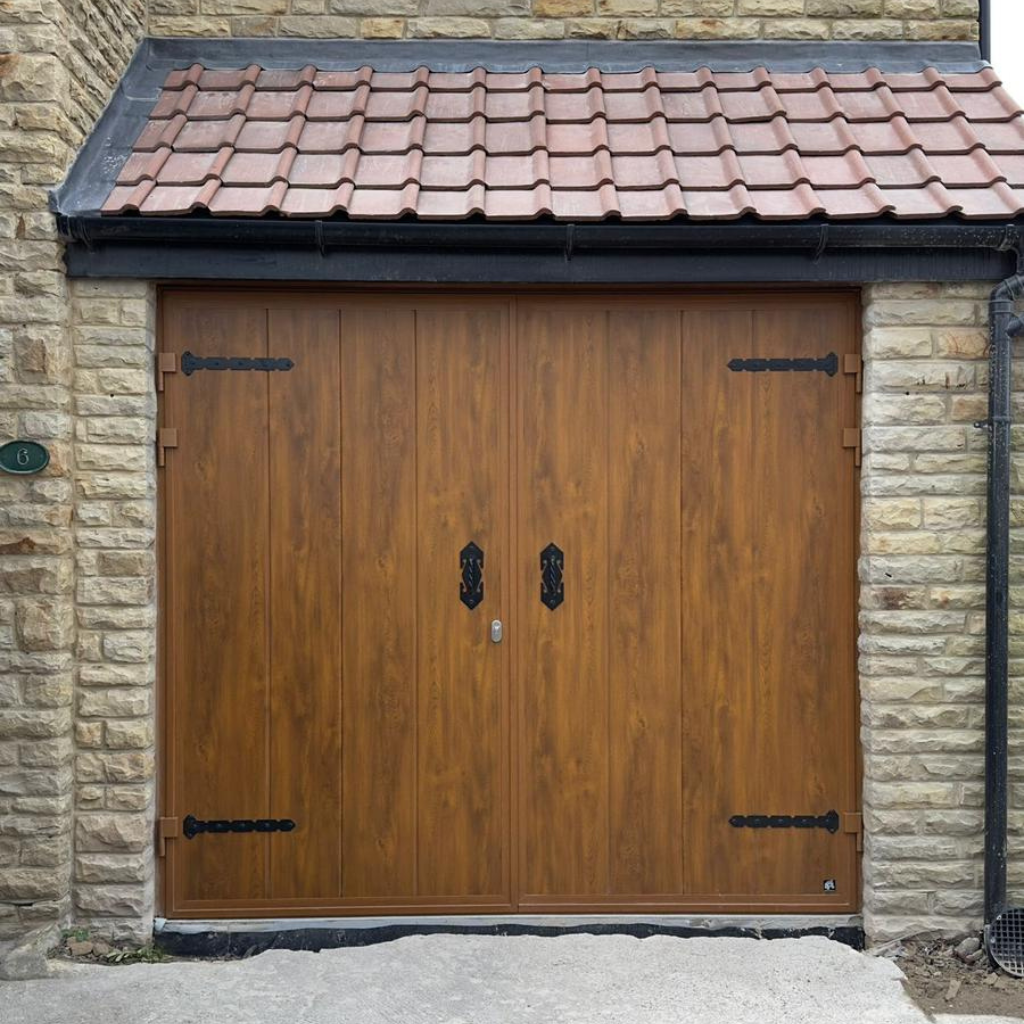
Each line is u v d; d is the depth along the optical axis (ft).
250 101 14.96
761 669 14.02
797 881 14.01
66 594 13.20
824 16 16.03
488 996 12.14
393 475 13.99
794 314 13.97
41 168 12.87
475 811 14.05
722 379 14.01
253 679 13.93
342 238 12.99
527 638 14.03
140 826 13.41
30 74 12.84
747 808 14.02
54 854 13.06
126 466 13.34
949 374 13.43
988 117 14.65
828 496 14.01
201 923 13.82
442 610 14.01
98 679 13.33
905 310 13.46
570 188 13.39
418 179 13.39
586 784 14.06
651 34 16.06
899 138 14.26
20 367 12.92
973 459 13.50
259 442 13.91
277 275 13.28
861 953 13.24
